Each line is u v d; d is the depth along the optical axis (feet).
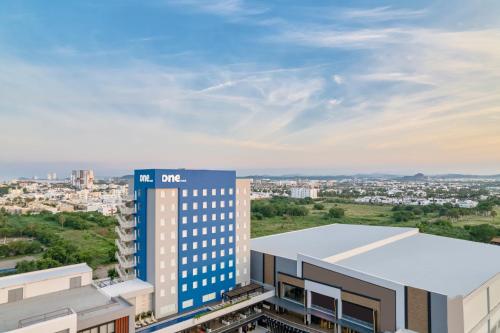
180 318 205.77
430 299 172.96
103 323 159.53
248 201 262.06
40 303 173.27
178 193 219.00
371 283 193.98
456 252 257.96
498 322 209.97
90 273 202.59
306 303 224.94
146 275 213.66
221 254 240.73
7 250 465.88
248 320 224.53
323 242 284.82
